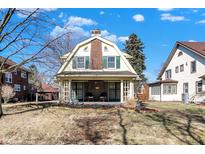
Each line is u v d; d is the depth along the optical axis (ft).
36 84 161.99
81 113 48.93
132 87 82.99
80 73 83.46
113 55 88.38
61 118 43.98
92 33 89.10
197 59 100.99
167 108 65.00
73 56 87.66
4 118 45.01
